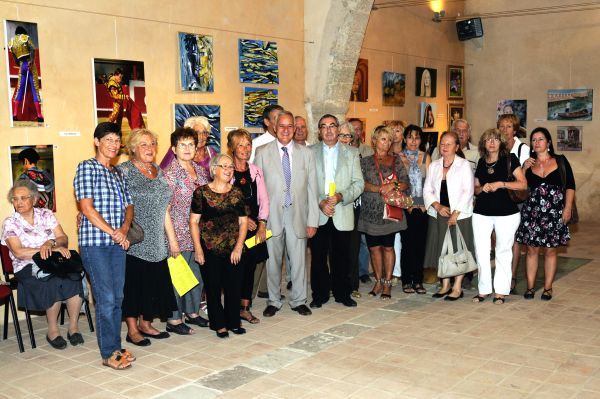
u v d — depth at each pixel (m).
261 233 5.38
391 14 10.45
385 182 6.04
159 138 6.91
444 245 6.06
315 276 5.99
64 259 4.93
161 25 6.86
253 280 5.57
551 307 5.88
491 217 6.00
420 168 6.48
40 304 4.93
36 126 5.82
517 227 5.99
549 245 5.95
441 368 4.37
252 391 4.03
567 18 11.20
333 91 8.92
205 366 4.50
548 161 5.99
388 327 5.34
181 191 5.10
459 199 5.98
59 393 4.06
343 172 5.81
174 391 4.06
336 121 5.85
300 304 5.80
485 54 12.23
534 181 6.02
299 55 8.75
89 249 4.28
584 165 11.20
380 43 10.24
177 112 7.02
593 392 3.92
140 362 4.61
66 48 6.01
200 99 7.34
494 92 12.20
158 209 4.77
